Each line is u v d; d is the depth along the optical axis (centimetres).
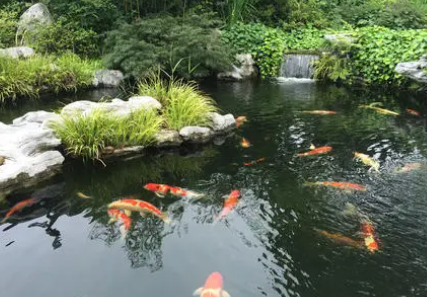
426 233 346
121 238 338
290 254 318
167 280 285
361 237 342
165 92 678
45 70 862
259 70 1116
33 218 376
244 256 315
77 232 348
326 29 1229
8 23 1038
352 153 534
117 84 948
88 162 512
